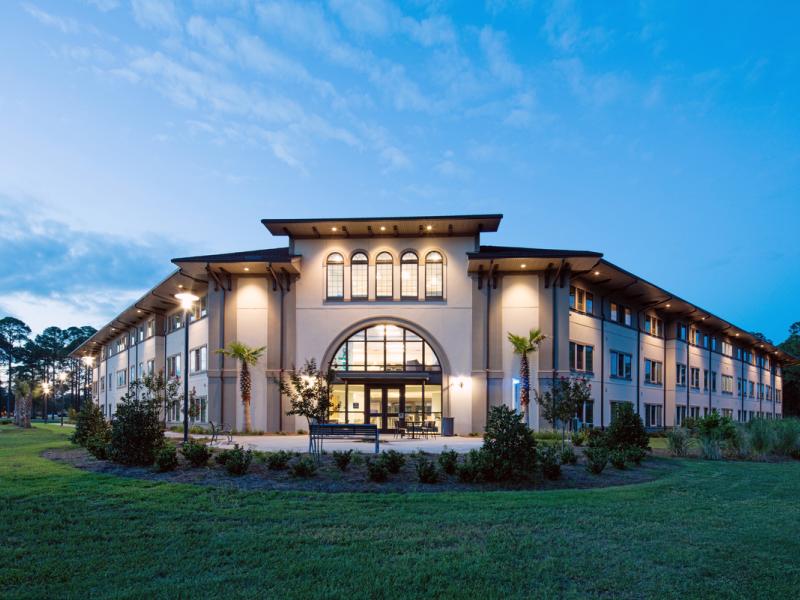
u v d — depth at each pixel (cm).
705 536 793
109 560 674
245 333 2878
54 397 10806
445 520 869
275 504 968
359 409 2875
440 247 2894
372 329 2897
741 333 5044
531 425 2705
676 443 1886
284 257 2780
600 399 3114
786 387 8062
